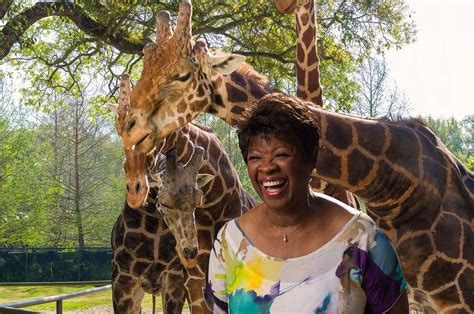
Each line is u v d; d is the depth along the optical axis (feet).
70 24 52.90
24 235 103.24
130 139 13.69
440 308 13.98
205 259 19.77
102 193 127.44
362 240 7.06
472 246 13.70
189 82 13.74
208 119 104.88
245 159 7.29
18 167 105.50
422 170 13.65
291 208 7.11
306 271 6.99
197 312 19.75
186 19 13.82
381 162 13.39
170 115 13.74
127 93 15.49
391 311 7.19
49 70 53.88
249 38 48.08
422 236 13.73
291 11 15.79
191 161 17.46
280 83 51.39
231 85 14.21
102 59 54.85
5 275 96.58
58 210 119.85
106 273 97.45
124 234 20.70
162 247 20.57
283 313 6.96
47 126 122.72
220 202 19.74
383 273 7.08
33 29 53.01
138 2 41.11
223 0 44.88
